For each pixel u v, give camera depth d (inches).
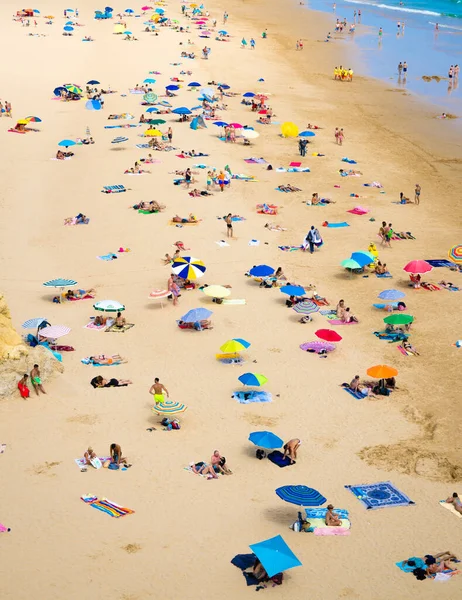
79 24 4776.1
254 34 4808.1
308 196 2285.9
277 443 1101.1
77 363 1396.4
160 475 1088.8
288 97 3410.4
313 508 1023.0
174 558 924.0
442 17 5654.5
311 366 1402.6
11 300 1631.4
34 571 899.4
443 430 1208.2
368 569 912.3
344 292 1708.9
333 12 5836.6
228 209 2166.6
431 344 1486.2
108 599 855.7
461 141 2837.1
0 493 1043.9
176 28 4781.0
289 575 901.8
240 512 1011.9
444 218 2140.7
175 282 1723.7
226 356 1429.6
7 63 3757.4
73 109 3095.5
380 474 1098.1
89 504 1022.4
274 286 1726.1
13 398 1282.0
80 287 1706.4
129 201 2203.5
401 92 3528.5
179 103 3208.7
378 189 2359.7
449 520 1003.3
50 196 2234.3
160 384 1255.5
